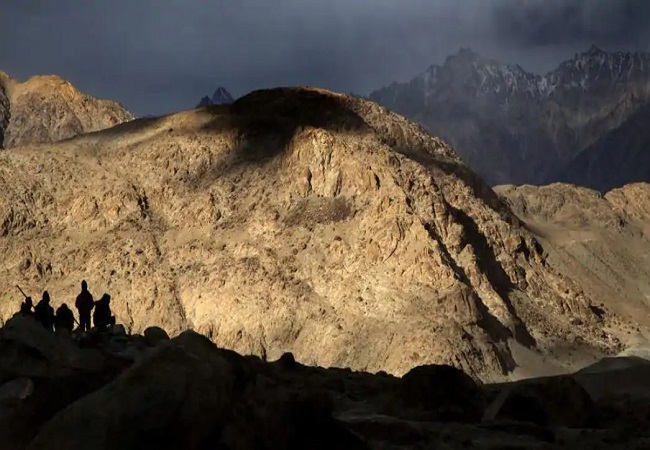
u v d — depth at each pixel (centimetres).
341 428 1544
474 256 11619
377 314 10462
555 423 2114
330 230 11669
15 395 1545
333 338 10250
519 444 1850
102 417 1253
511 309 11438
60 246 11925
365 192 11944
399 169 12338
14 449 1394
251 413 1421
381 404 2306
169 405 1287
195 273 11462
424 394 2256
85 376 1593
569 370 10462
